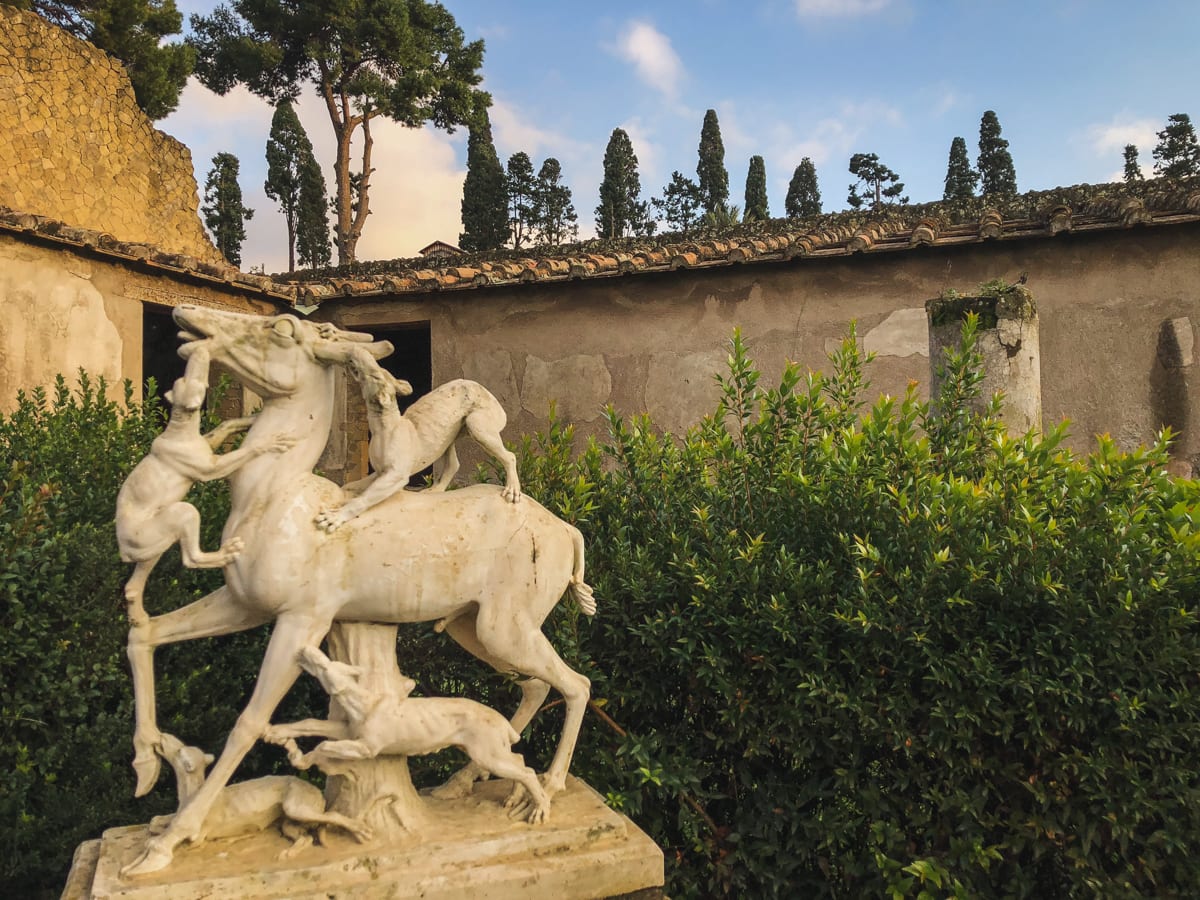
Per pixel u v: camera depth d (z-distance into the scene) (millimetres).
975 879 2451
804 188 28203
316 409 2084
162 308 7652
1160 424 5828
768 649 2568
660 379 7004
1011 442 2758
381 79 18672
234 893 1826
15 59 8352
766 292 6707
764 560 2686
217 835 1995
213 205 30875
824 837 2539
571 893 2020
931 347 3838
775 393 3047
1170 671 2348
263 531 1973
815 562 2701
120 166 9492
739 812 2682
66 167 8820
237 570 1983
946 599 2424
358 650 2111
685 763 2674
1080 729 2342
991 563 2477
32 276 6371
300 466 2053
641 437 3191
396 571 2037
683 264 6605
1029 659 2402
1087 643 2357
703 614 2637
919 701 2516
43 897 2600
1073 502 2578
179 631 2049
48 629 2627
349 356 2061
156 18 16344
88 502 3117
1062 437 2750
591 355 7211
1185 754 2350
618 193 27516
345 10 17766
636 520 2996
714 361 6840
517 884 1971
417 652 2939
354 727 2016
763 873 2586
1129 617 2320
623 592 2773
